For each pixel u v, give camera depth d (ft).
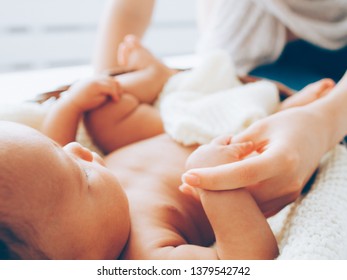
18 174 1.29
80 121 2.43
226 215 1.51
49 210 1.36
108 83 2.35
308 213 1.64
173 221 1.84
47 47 4.54
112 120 2.39
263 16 3.18
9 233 1.31
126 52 2.72
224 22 3.30
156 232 1.72
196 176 1.47
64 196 1.40
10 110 2.26
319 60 3.25
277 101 2.48
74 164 1.49
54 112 2.28
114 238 1.59
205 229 1.99
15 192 1.28
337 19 3.07
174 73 2.84
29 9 4.31
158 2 4.91
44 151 1.37
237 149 1.64
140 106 2.49
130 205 1.85
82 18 4.57
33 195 1.32
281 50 3.26
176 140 2.24
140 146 2.26
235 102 2.34
